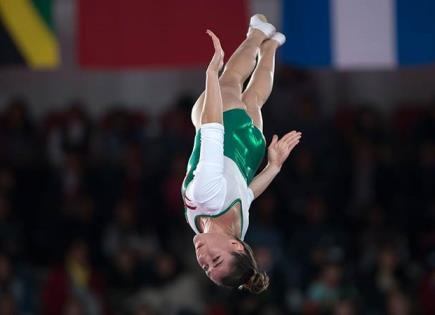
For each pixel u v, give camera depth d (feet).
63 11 111.14
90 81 114.21
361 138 101.65
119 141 102.42
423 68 112.78
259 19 55.21
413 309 89.04
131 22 68.59
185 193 48.70
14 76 114.32
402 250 95.61
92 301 88.53
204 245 48.39
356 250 93.25
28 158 100.73
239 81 52.49
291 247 91.91
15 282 88.58
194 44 68.33
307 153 98.27
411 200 98.07
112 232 93.86
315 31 68.59
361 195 98.84
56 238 93.91
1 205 94.17
